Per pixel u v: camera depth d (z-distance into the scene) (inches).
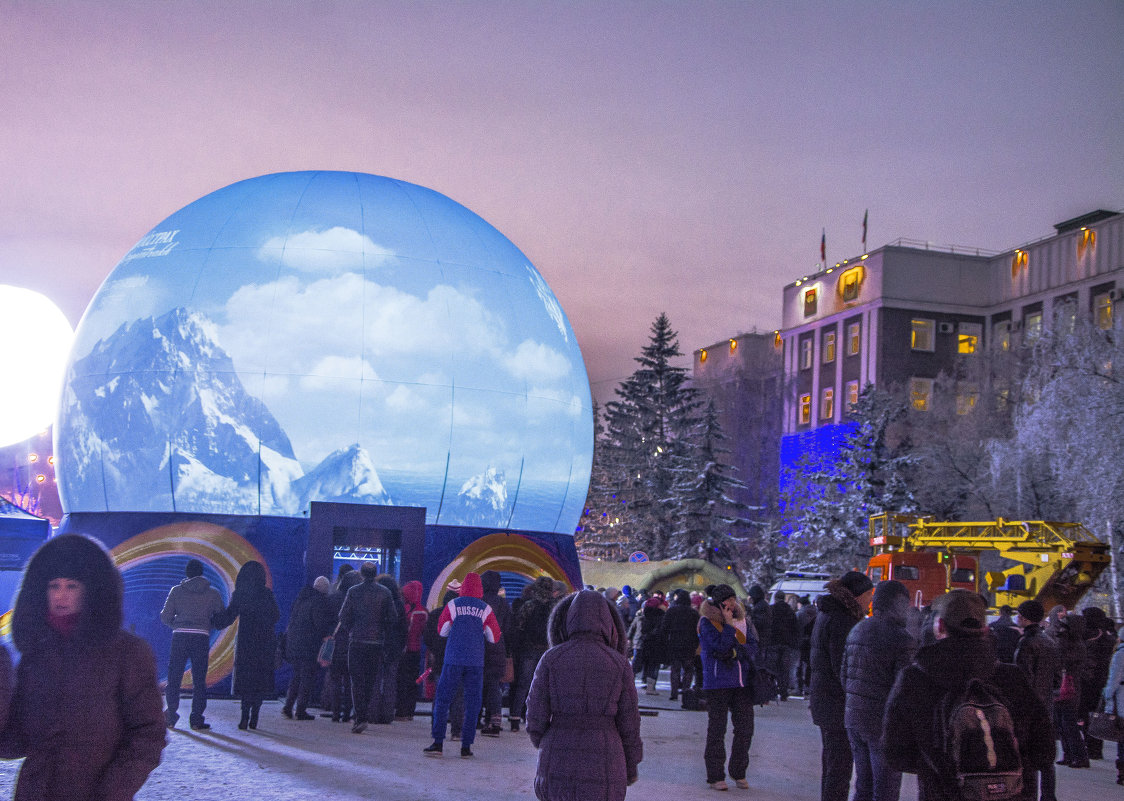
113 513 642.2
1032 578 1000.9
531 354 707.4
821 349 2571.4
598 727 193.8
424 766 372.5
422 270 676.7
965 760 156.9
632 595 965.8
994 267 2349.9
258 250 658.2
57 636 137.6
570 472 732.7
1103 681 511.5
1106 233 2053.4
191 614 444.8
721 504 1865.2
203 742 405.1
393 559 697.0
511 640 492.1
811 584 1090.1
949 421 1830.7
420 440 648.4
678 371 2266.2
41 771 132.4
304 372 634.2
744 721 358.6
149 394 637.3
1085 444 1293.1
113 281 692.7
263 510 628.4
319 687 567.2
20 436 615.2
